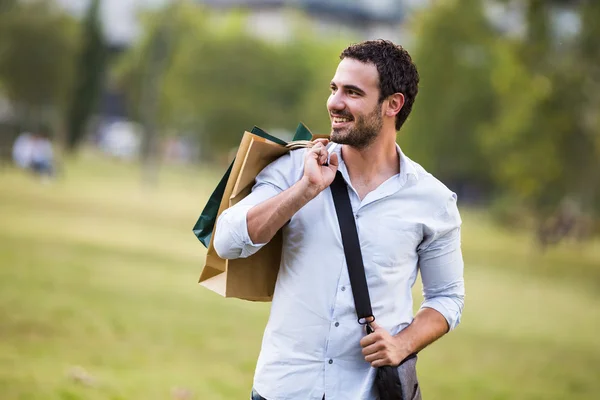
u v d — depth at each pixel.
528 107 44.19
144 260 24.00
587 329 19.86
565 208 49.94
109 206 42.53
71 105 94.31
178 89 84.56
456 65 69.06
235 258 4.55
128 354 11.89
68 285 17.59
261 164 4.65
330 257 4.47
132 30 94.12
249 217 4.32
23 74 79.06
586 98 42.91
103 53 97.00
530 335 17.98
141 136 91.25
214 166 111.44
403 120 4.64
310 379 4.45
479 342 16.41
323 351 4.46
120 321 14.28
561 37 41.50
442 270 4.77
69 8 85.31
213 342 13.49
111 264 22.19
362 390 4.46
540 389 12.41
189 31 84.50
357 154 4.57
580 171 46.66
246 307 17.80
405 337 4.52
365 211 4.52
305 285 4.48
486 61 69.25
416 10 71.00
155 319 14.92
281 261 4.62
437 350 15.10
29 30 78.62
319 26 170.75
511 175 46.25
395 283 4.54
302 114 94.00
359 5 174.88
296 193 4.29
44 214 34.03
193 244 29.91
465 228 59.69
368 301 4.43
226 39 90.50
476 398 11.37
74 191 50.03
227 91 89.62
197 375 11.02
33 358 10.91
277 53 93.56
